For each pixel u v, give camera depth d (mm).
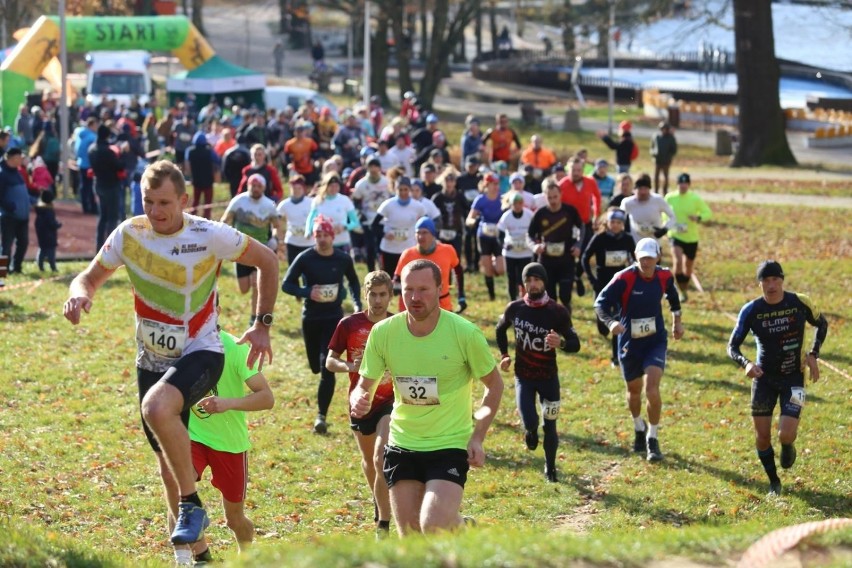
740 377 18547
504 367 13656
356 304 15445
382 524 10742
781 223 35844
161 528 11531
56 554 7980
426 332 8461
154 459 13820
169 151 45531
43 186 32344
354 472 13688
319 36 103562
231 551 10492
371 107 54094
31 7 72250
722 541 7113
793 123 68500
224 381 9352
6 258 20609
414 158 33406
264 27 109062
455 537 6914
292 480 13391
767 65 52875
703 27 59562
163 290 7371
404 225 21594
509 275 21469
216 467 9438
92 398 16547
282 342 20578
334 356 11711
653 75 87875
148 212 7219
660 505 12695
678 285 24875
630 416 16328
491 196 23391
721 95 76812
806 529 7109
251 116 43625
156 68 90188
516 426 15891
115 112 48688
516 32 112438
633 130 67938
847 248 31828
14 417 15352
